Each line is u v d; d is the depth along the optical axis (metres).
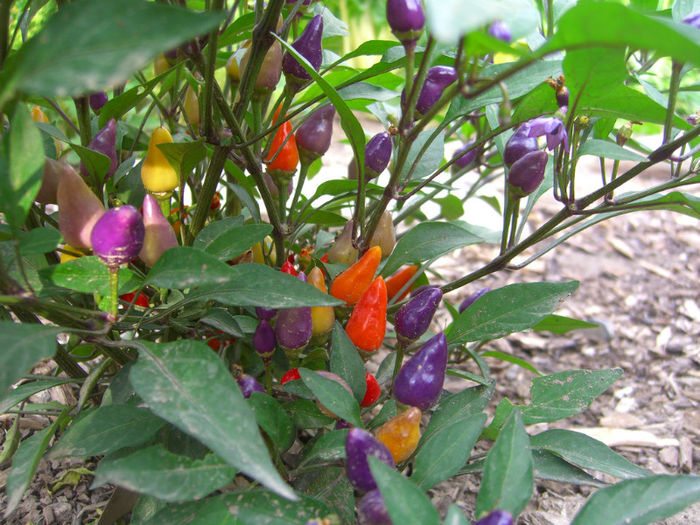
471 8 0.09
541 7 0.27
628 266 0.48
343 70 0.25
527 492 0.15
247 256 0.23
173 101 0.25
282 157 0.22
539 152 0.20
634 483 0.15
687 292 0.44
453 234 0.23
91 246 0.17
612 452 0.20
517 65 0.12
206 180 0.20
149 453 0.15
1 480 0.24
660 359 0.38
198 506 0.17
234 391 0.14
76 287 0.16
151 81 0.20
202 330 0.23
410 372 0.18
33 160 0.14
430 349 0.18
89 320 0.16
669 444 0.31
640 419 0.33
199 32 0.10
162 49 0.10
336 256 0.24
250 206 0.23
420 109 0.19
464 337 0.22
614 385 0.35
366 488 0.16
